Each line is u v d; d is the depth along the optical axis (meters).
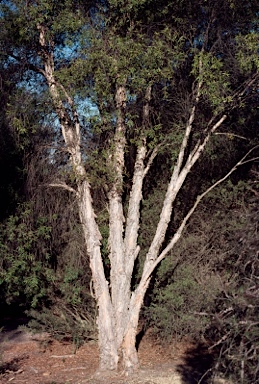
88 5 10.48
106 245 10.55
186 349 10.47
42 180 11.11
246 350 5.00
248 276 5.41
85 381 8.80
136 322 9.45
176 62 9.80
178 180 9.99
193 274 10.19
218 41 9.98
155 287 10.44
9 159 11.00
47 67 10.70
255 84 9.79
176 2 10.02
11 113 10.23
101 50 9.43
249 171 11.31
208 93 9.24
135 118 10.51
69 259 11.09
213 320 5.41
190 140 10.87
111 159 10.06
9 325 13.09
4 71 10.68
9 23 10.12
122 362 9.20
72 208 11.20
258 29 10.08
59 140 11.30
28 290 10.88
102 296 9.57
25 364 10.05
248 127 11.17
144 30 10.21
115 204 10.20
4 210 10.91
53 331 11.20
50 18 10.09
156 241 9.79
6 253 10.63
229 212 10.78
